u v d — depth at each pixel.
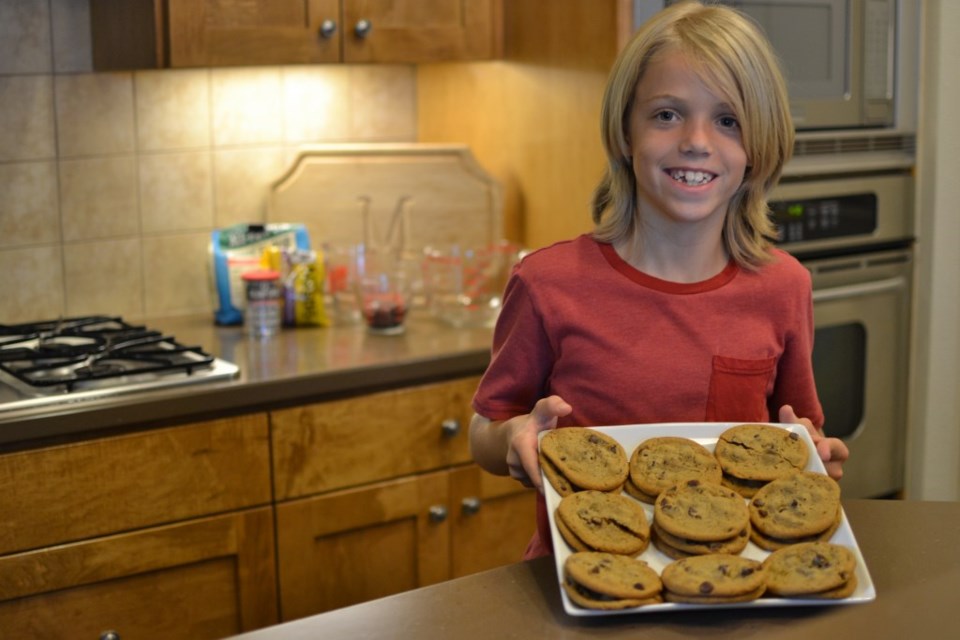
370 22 2.46
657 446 1.18
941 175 2.73
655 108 1.37
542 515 1.36
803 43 2.50
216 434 2.11
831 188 2.59
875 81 2.62
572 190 2.58
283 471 2.20
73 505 2.00
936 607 1.02
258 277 2.46
